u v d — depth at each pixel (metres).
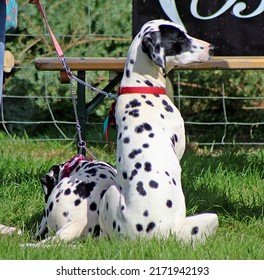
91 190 8.77
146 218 8.15
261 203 10.85
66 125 16.11
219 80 15.57
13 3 10.00
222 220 10.13
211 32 12.03
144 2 11.92
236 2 11.99
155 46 8.48
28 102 15.88
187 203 10.62
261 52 12.05
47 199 9.44
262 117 15.77
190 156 13.23
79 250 8.17
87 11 15.61
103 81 15.64
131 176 8.26
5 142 15.07
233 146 14.53
